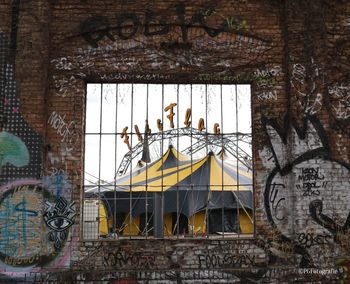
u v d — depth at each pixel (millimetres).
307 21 8055
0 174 7637
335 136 7836
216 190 13094
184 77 8070
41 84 7832
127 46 8094
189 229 12461
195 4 8180
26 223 7551
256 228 7797
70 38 8094
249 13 8203
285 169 7902
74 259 7621
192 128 8344
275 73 8102
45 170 7785
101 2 8141
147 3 8141
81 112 7969
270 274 7578
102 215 11148
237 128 8227
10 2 8016
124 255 7711
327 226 7598
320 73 7941
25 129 7734
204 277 7574
